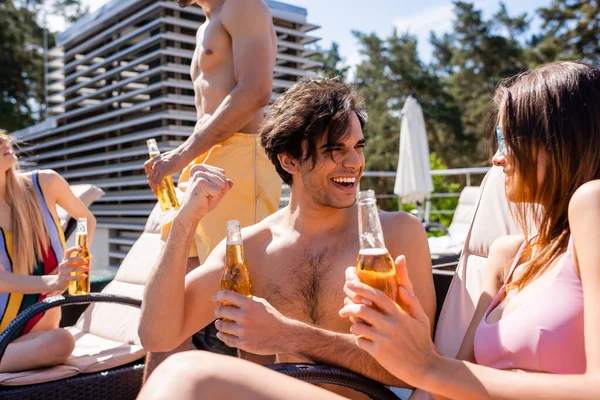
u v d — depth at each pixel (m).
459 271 1.57
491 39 23.14
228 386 0.92
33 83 23.44
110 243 6.36
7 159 2.39
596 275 0.92
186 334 1.55
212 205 1.50
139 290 2.61
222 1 2.48
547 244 1.17
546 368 1.05
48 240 2.51
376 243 1.04
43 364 2.04
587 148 1.09
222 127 2.28
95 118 6.16
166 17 4.83
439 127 23.91
